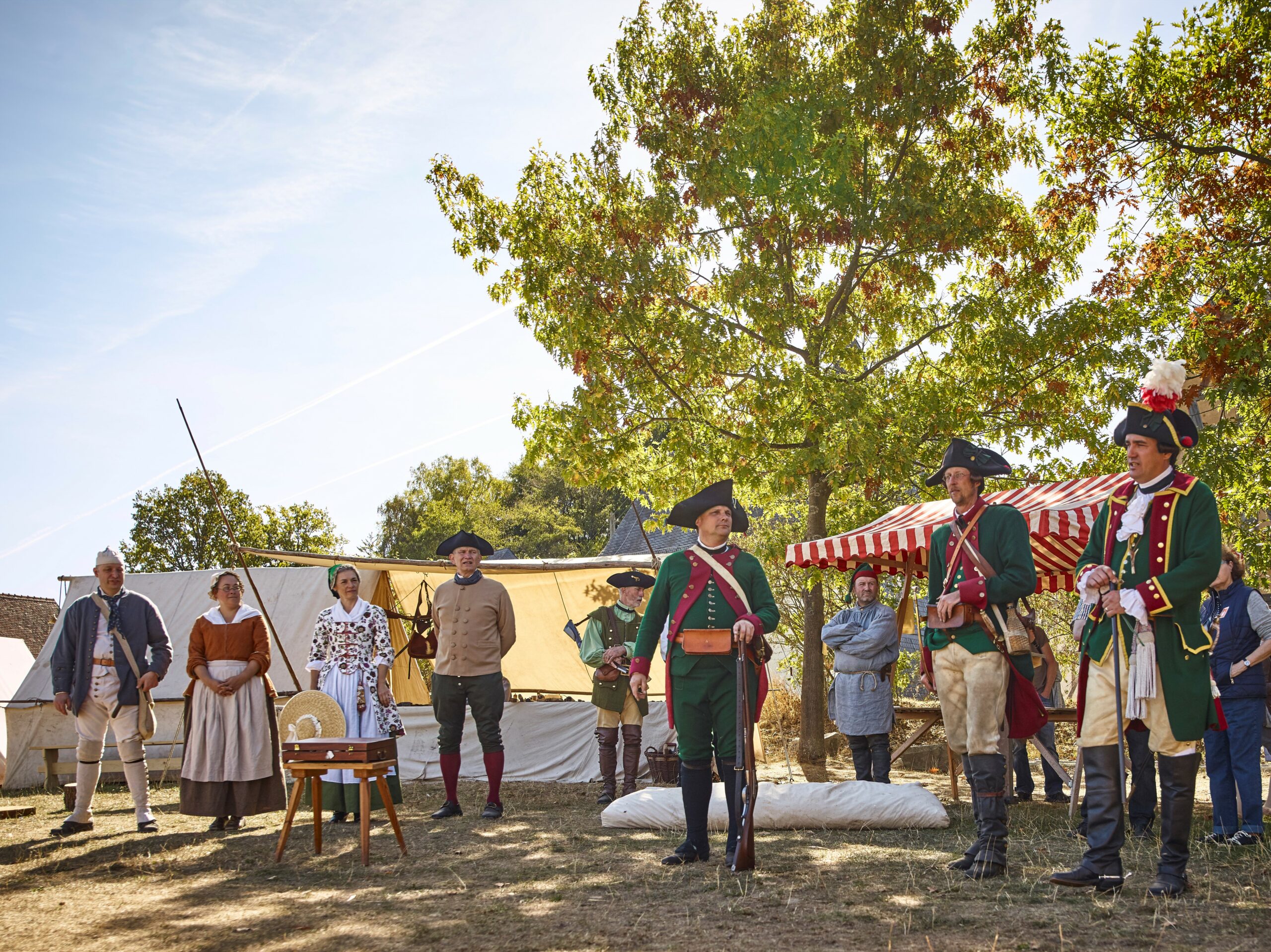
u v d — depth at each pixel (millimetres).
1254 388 10883
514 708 10531
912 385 11664
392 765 5688
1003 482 11367
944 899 4082
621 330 11375
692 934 3625
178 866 5367
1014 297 11680
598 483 12312
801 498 14000
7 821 7387
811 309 12531
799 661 14133
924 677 4941
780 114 11078
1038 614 13094
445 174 12094
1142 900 3926
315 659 7070
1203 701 3984
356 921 3980
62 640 6910
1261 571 11328
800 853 5297
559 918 3941
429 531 51781
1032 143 12234
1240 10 11750
